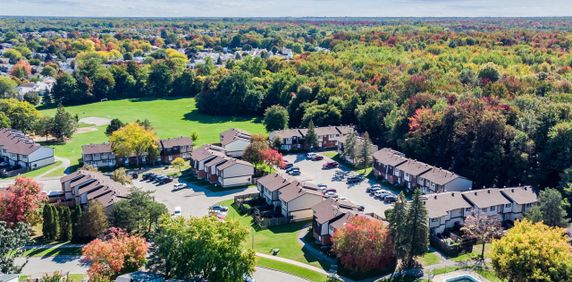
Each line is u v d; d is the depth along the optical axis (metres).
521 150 113.00
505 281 75.38
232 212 105.00
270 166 130.62
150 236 85.12
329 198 97.50
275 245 89.56
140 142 134.88
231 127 183.75
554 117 114.50
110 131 158.62
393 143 144.75
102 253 70.44
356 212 91.38
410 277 77.44
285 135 150.00
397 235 78.25
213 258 69.50
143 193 93.25
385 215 90.69
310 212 101.25
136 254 72.69
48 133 161.25
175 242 71.25
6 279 61.19
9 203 89.75
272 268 80.69
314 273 79.12
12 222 89.06
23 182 94.12
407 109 144.25
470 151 118.44
